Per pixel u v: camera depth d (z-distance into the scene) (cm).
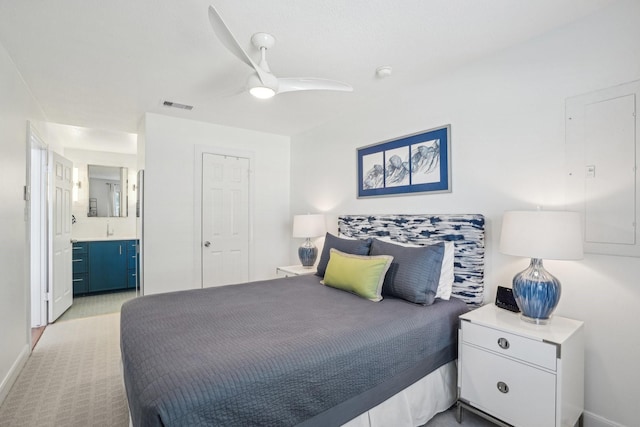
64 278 405
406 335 172
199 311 189
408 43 214
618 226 172
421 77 266
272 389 121
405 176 290
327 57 232
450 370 204
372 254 259
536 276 177
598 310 179
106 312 412
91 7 175
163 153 365
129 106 332
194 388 108
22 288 262
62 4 172
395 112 299
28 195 276
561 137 194
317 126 407
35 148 353
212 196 400
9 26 192
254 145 434
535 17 186
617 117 173
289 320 174
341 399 142
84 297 491
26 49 218
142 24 191
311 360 133
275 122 393
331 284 253
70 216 429
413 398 179
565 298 191
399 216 283
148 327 161
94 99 310
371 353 154
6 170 223
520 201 213
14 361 240
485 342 179
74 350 294
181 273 378
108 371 254
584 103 185
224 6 174
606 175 176
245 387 115
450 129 254
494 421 174
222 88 287
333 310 193
